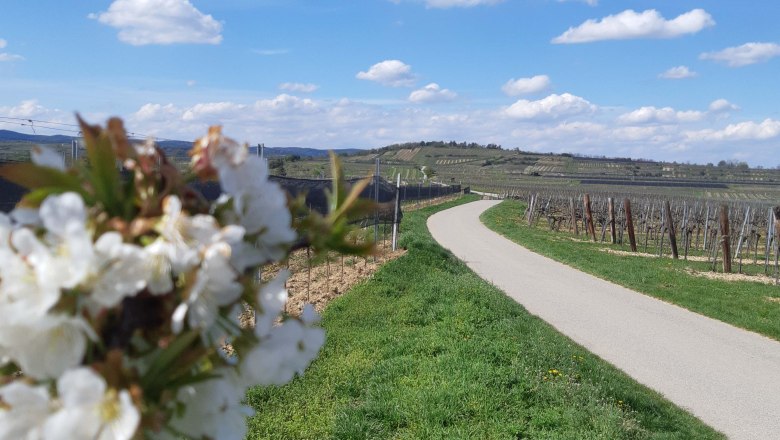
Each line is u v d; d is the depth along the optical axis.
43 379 0.90
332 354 7.68
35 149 1.00
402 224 26.08
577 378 7.72
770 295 15.70
